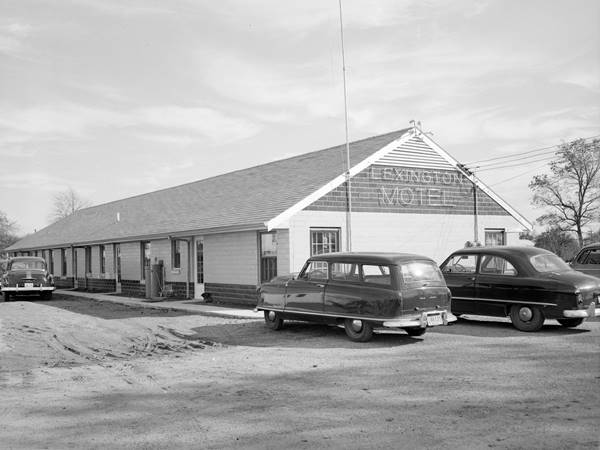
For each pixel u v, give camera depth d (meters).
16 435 6.09
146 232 24.97
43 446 5.71
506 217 24.17
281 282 13.29
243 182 25.80
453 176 22.67
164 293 24.27
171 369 9.54
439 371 8.64
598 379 7.84
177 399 7.48
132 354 11.38
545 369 8.54
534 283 12.04
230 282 20.27
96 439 5.90
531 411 6.49
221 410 6.89
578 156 42.97
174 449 5.54
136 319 17.20
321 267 12.45
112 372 9.46
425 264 11.66
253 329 13.98
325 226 18.81
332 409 6.80
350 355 10.23
